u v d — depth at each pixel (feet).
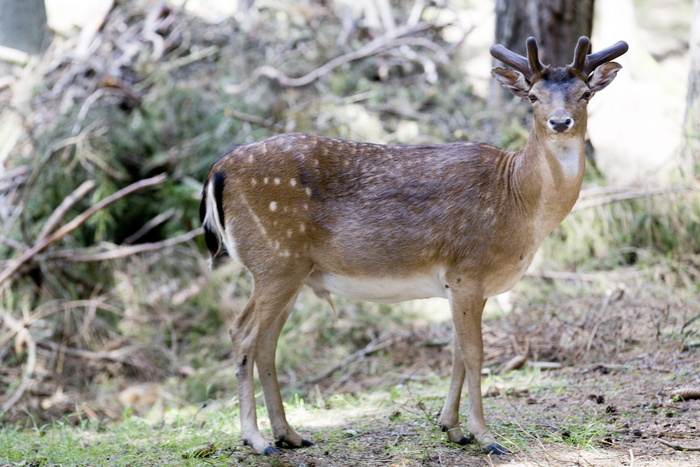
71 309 42.55
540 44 45.19
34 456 22.26
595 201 41.83
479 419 20.76
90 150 47.16
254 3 62.44
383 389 32.40
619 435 21.22
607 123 44.65
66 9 69.46
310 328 40.73
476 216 20.40
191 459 20.62
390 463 20.01
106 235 49.55
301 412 27.30
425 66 60.44
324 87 56.85
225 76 55.47
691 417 22.29
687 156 40.63
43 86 52.08
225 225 21.76
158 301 44.57
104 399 38.52
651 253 40.70
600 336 31.32
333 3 68.44
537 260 41.91
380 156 21.56
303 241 21.25
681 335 30.04
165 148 51.96
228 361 40.93
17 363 41.11
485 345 33.32
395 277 21.22
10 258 45.62
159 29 58.34
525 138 44.32
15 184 47.88
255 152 21.59
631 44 48.34
